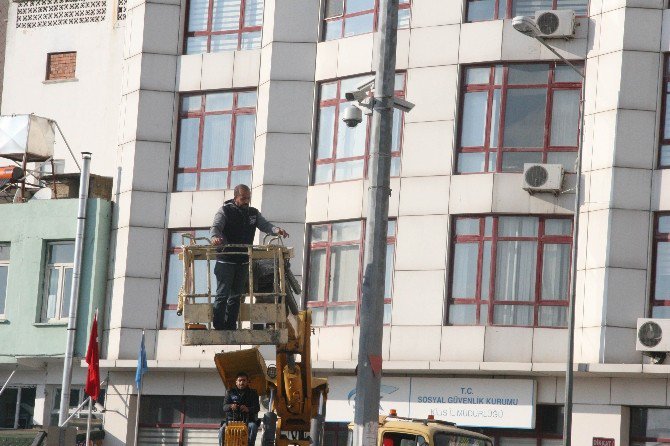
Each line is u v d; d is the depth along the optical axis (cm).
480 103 6316
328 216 6550
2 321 7225
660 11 6066
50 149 7650
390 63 3638
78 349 6994
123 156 7088
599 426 5944
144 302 6900
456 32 6375
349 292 6456
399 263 6338
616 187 5981
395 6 3659
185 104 7056
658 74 6038
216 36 7031
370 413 3491
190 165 6994
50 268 7225
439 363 6116
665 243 5947
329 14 6769
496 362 6034
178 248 6944
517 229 6181
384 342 6300
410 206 6359
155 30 7081
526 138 6219
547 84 6219
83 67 7975
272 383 3834
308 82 6731
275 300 3659
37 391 7362
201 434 6831
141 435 6931
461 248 6256
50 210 7212
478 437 4197
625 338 5891
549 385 6072
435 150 6347
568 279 6075
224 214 3697
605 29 6116
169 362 6694
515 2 6300
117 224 7031
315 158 6706
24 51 8156
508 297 6144
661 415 5919
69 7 8081
